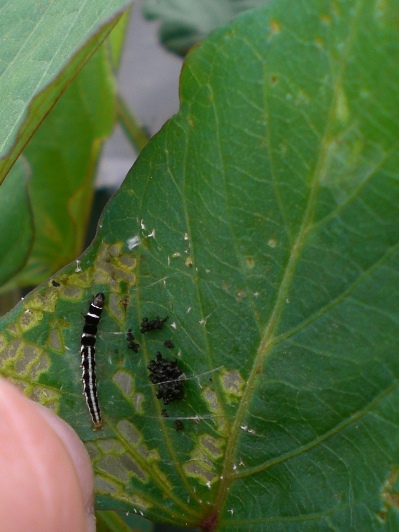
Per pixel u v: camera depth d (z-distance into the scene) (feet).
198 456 0.28
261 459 0.27
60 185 0.39
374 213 0.23
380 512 0.25
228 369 0.27
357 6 0.22
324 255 0.24
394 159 0.22
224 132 0.24
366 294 0.24
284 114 0.23
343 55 0.22
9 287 0.40
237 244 0.25
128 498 0.29
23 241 0.37
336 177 0.23
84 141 0.38
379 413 0.25
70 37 0.24
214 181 0.25
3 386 0.27
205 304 0.26
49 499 0.26
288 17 0.22
